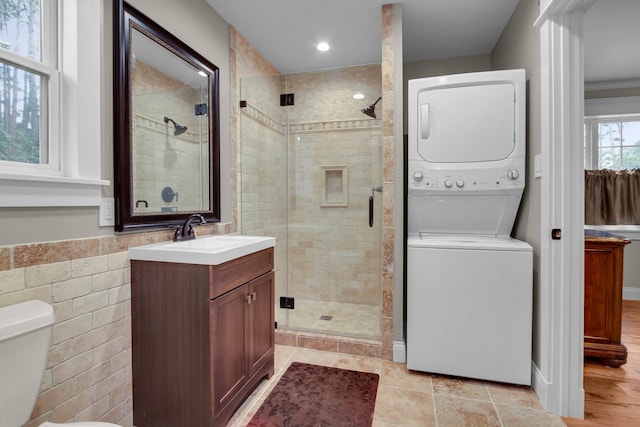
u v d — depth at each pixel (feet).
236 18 7.51
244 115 8.38
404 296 7.95
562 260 5.25
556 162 5.25
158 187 5.60
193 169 6.50
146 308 4.82
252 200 8.83
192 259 4.54
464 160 6.52
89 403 4.29
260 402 5.60
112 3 4.65
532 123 6.10
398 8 6.91
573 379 5.25
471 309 6.12
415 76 9.76
